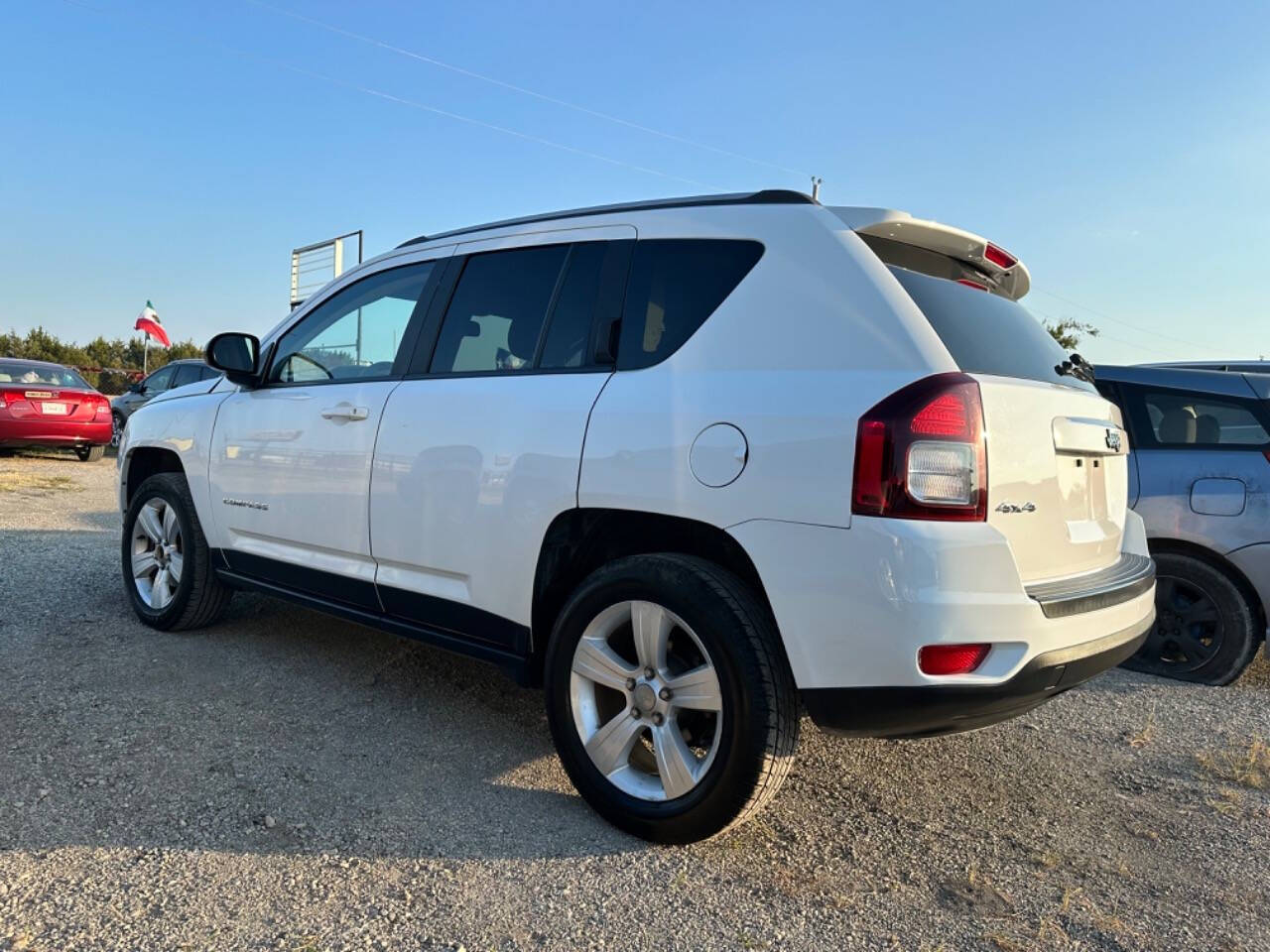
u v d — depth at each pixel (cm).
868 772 329
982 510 230
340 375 384
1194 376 471
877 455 226
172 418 461
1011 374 263
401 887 238
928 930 230
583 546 296
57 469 1243
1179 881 262
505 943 217
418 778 302
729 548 261
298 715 350
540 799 292
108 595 518
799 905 238
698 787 254
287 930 217
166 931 213
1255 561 436
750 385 254
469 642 319
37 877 232
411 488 330
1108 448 294
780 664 246
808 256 264
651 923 228
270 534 392
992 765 342
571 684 283
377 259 391
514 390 307
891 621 223
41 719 330
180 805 273
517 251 336
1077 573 270
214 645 432
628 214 310
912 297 255
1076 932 233
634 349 287
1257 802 316
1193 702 427
